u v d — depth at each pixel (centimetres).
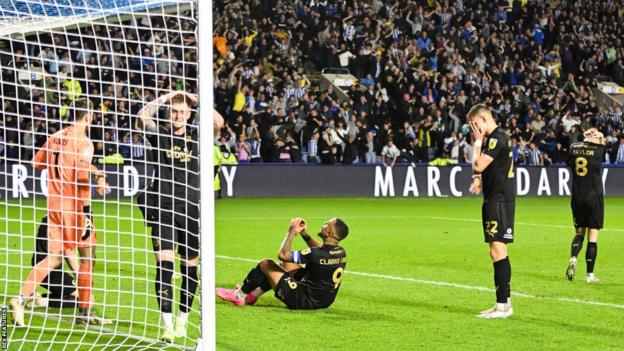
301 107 3053
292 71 3288
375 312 960
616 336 849
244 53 3300
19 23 927
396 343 809
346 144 2977
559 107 3581
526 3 4038
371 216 2259
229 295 978
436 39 3741
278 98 3075
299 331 855
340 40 3631
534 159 3272
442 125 3191
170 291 794
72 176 852
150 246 1548
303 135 3009
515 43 3891
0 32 934
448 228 1969
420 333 854
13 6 860
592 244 1205
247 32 3403
